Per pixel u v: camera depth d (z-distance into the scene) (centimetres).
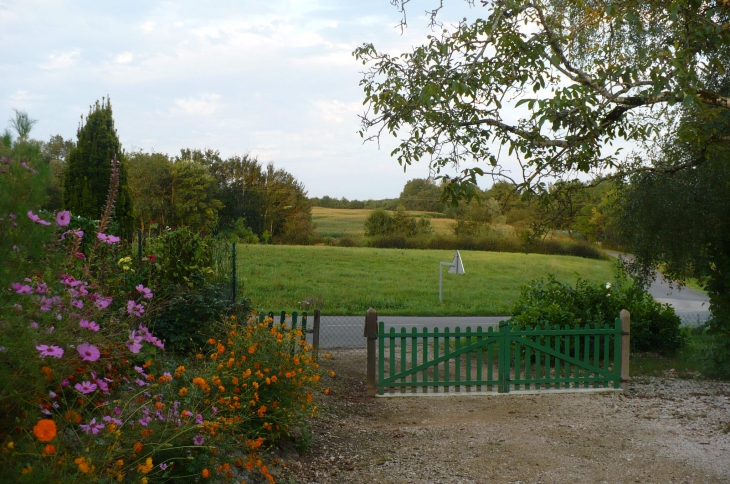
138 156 4653
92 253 538
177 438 364
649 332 1104
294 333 632
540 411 728
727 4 573
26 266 314
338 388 817
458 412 730
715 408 728
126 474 328
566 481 483
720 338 934
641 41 718
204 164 5038
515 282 2625
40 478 262
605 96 572
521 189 580
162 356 609
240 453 448
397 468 515
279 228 4962
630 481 482
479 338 823
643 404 757
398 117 618
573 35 643
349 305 1852
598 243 3988
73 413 305
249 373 484
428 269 2906
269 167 5053
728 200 928
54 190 2762
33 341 291
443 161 603
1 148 320
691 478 486
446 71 610
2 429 287
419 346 1234
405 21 652
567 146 566
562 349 1013
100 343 360
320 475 495
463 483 480
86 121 2088
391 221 4669
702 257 973
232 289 830
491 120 596
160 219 4459
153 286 732
